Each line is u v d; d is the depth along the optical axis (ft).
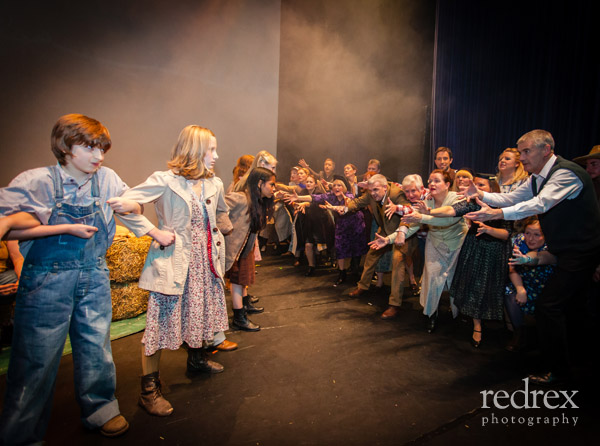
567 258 6.54
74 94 15.02
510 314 8.34
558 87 12.35
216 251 6.56
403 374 7.41
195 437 5.48
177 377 7.22
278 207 16.60
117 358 7.90
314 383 7.05
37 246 4.65
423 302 9.37
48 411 4.91
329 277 14.42
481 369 7.61
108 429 5.41
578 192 6.42
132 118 16.63
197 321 6.34
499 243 8.27
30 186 4.40
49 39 14.28
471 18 15.80
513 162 9.56
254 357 8.07
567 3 11.99
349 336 9.18
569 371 6.91
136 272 9.75
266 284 13.48
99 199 5.05
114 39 15.84
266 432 5.62
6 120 13.70
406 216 7.98
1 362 7.46
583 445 5.40
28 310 4.55
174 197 5.98
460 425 5.83
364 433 5.62
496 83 14.82
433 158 18.10
